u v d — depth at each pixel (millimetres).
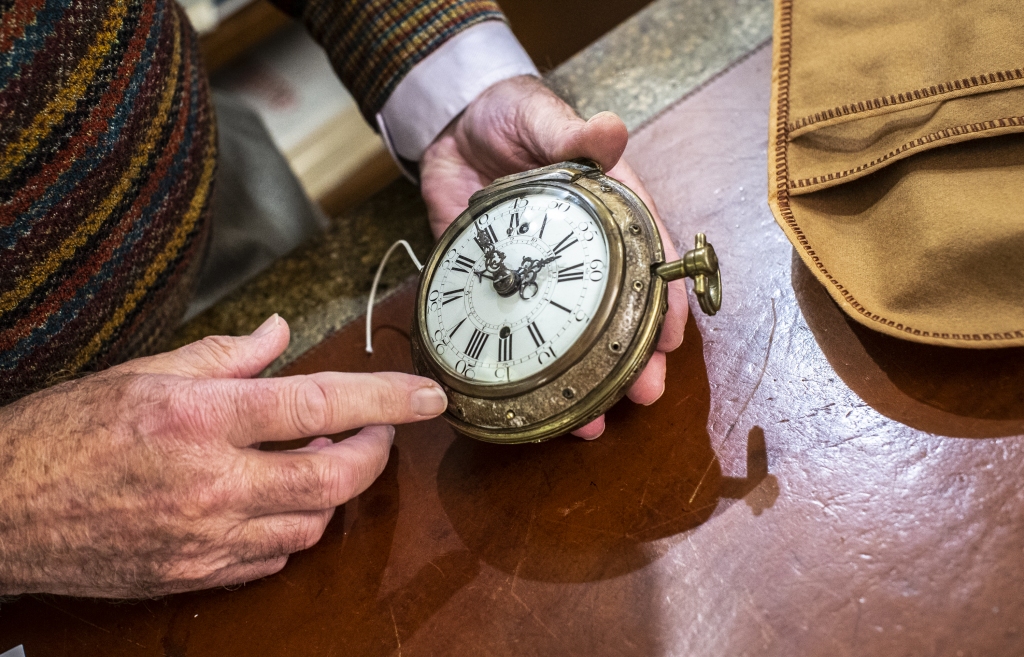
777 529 921
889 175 1041
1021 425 893
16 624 1183
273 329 1113
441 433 1163
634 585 943
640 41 1639
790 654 846
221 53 2949
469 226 1080
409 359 1297
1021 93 947
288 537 1037
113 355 1292
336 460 1012
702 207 1262
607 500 1014
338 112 2980
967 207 931
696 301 1148
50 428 984
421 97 1405
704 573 923
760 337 1076
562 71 1660
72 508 964
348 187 2941
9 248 1007
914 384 962
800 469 951
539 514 1035
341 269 1527
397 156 1541
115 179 1105
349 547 1100
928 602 824
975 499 865
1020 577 807
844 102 1087
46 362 1159
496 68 1372
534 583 988
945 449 906
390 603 1036
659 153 1371
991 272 904
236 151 2287
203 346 1087
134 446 954
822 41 1150
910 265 946
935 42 1036
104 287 1177
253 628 1073
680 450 1018
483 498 1076
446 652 978
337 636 1032
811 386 1009
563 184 1022
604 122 1063
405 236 1526
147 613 1131
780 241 1163
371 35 1438
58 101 977
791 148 1112
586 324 923
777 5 1201
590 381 920
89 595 1053
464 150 1405
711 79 1447
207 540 981
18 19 907
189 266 1419
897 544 867
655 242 967
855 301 971
